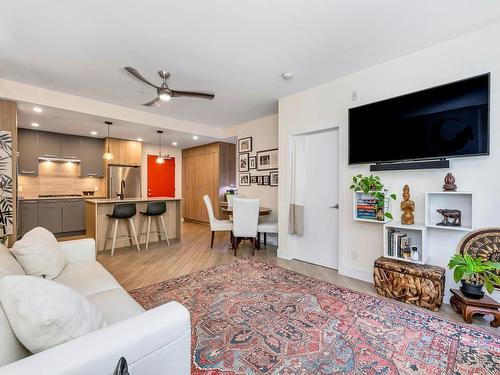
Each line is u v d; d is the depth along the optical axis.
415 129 2.51
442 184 2.41
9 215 3.39
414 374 1.45
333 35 2.31
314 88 3.48
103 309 1.39
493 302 1.96
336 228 3.38
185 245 4.65
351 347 1.68
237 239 4.25
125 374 0.70
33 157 5.30
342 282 2.87
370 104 2.84
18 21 2.10
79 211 5.72
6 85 3.28
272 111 4.68
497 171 2.13
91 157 6.07
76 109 3.88
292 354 1.61
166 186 7.70
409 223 2.52
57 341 0.82
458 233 2.32
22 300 0.82
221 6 1.93
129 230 4.63
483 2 1.88
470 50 2.27
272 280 2.88
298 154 3.75
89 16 2.05
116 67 2.94
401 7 1.94
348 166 3.11
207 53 2.63
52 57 2.71
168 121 5.08
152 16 2.05
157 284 2.73
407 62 2.63
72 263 2.18
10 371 0.67
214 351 1.63
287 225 3.84
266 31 2.25
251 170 5.39
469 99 2.21
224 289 2.61
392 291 2.42
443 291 2.25
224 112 4.75
